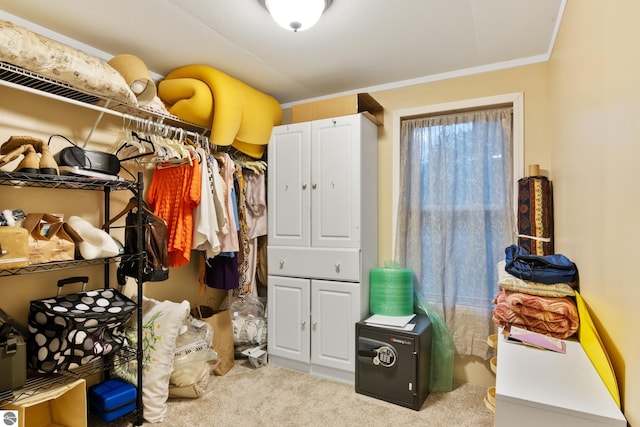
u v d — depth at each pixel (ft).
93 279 7.35
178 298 9.09
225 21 6.41
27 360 5.77
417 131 9.10
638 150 2.87
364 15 6.23
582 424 3.05
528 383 3.51
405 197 9.16
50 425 6.07
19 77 5.71
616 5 3.36
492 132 8.34
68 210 6.87
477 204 8.33
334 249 8.69
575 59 5.04
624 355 3.20
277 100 10.82
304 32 6.79
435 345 8.20
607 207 3.70
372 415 6.98
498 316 5.28
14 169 5.96
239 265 9.03
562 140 6.13
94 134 7.32
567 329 4.74
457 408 7.27
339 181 8.68
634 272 2.98
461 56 7.84
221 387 8.08
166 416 6.83
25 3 5.77
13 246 4.87
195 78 8.07
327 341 8.69
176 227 7.48
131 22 6.42
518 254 6.06
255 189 9.71
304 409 7.17
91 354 5.85
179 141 7.72
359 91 9.83
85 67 5.71
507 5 5.90
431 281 8.84
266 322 9.91
